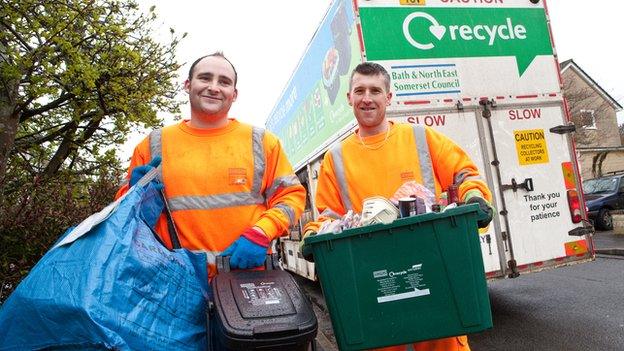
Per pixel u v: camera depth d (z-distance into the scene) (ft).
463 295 6.26
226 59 8.06
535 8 16.93
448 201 7.41
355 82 8.56
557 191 16.22
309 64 21.54
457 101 15.60
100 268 5.35
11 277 11.42
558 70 16.81
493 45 16.24
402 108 15.10
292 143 26.81
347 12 15.76
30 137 20.80
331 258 6.35
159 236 6.84
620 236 37.73
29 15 16.84
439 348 7.50
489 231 15.60
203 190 7.50
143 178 6.68
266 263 7.15
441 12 15.92
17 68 15.78
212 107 7.70
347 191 8.59
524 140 16.11
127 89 18.81
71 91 17.75
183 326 5.91
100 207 13.42
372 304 6.31
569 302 19.13
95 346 4.96
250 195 7.66
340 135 17.25
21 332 5.21
